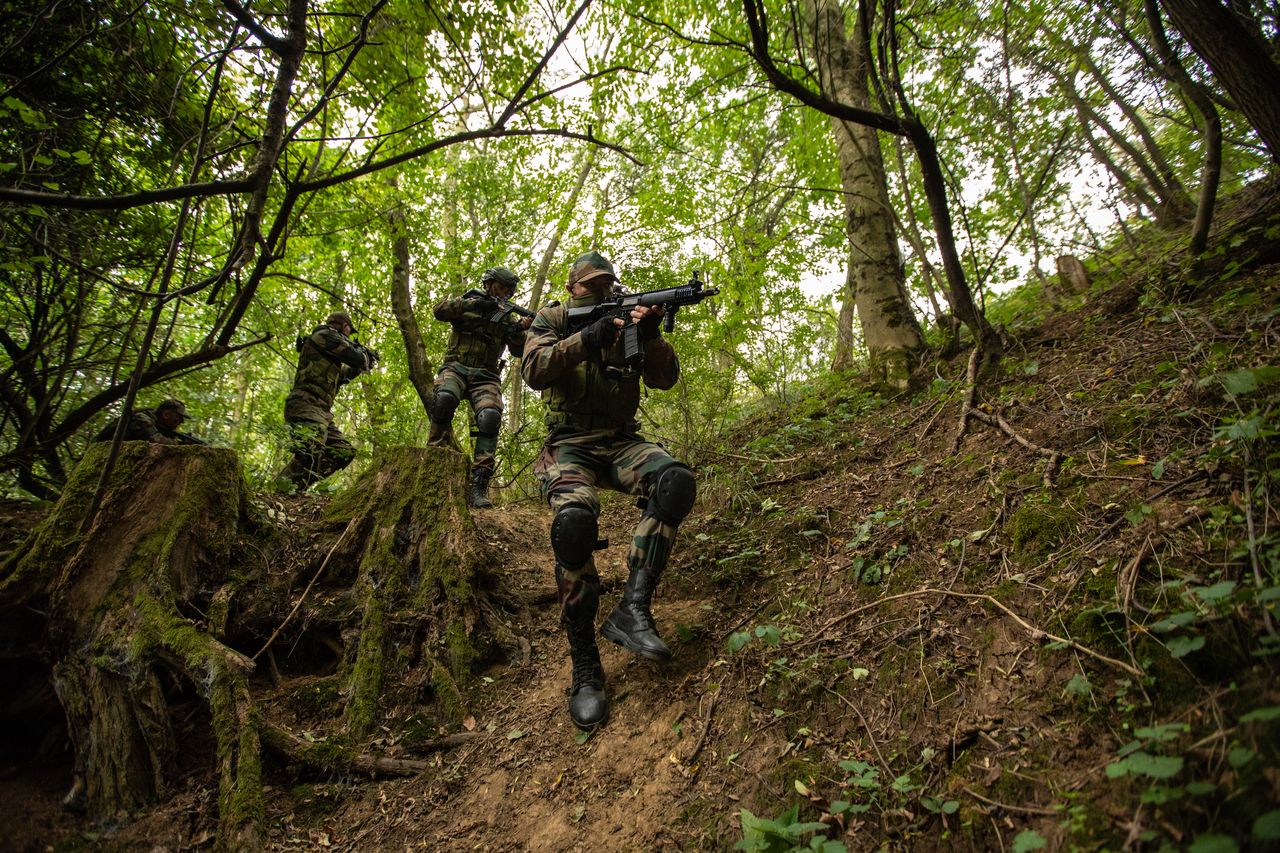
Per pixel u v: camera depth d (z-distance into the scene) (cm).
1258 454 177
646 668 247
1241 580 149
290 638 288
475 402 433
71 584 242
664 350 261
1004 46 390
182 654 234
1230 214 430
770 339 573
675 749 207
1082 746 143
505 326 439
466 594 296
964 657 184
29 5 305
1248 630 135
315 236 534
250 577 288
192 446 288
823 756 180
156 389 570
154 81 343
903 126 334
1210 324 260
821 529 290
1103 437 239
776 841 155
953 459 293
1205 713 129
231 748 220
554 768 220
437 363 783
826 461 376
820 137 605
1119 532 188
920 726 173
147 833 207
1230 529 164
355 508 338
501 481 642
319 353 511
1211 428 204
